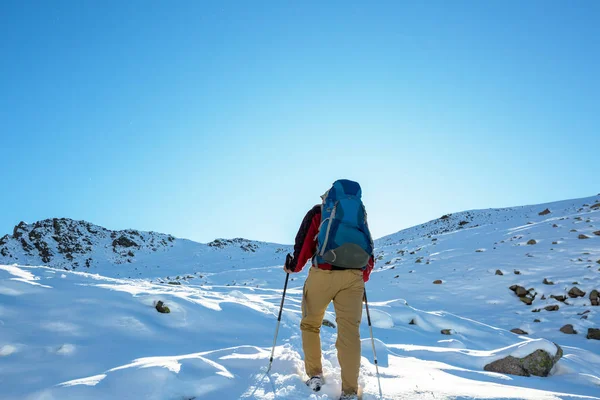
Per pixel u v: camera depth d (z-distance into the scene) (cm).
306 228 375
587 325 1126
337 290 359
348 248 347
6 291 549
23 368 391
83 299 558
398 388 369
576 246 1728
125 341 477
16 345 433
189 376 354
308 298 371
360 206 365
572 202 2991
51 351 430
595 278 1416
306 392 345
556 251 1714
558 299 1355
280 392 338
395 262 2078
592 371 579
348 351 345
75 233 4653
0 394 339
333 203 362
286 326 636
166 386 331
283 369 393
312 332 379
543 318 1232
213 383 349
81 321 505
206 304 632
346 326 352
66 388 324
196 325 565
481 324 937
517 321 1234
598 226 1908
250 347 454
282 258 3778
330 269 357
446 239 2398
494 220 3250
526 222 2438
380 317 842
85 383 334
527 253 1758
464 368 553
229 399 328
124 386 328
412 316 895
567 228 1975
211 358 421
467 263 1784
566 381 514
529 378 506
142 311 562
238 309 659
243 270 2712
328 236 352
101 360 418
